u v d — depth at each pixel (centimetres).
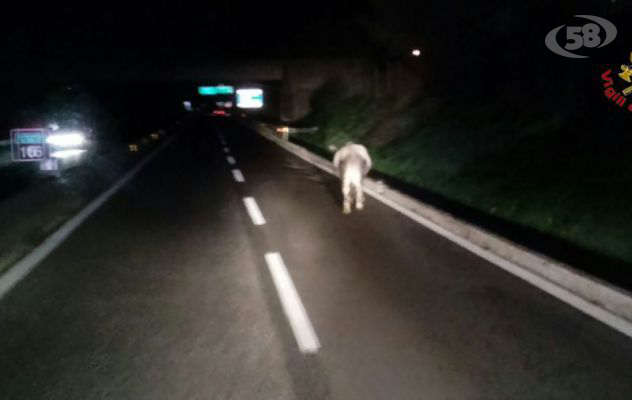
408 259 746
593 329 501
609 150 1120
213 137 4147
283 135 3319
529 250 714
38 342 485
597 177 1030
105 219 1044
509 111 1752
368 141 2708
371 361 441
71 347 474
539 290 611
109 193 1384
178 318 537
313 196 1323
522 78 1830
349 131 3256
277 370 427
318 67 4650
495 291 609
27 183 1855
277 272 689
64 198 1084
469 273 679
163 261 745
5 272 698
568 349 460
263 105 7462
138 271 698
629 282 650
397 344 473
